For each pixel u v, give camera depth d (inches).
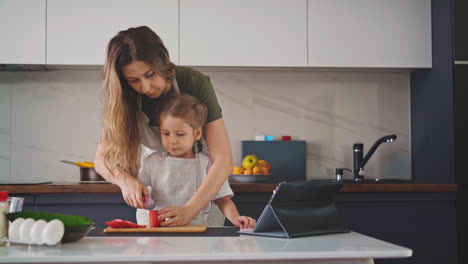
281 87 140.9
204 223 81.0
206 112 82.3
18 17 123.4
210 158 83.4
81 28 124.7
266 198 112.7
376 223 114.4
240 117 139.6
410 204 115.4
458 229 121.6
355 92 142.4
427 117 134.7
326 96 141.7
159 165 81.5
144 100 84.3
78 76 136.4
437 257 115.5
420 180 138.5
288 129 140.9
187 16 126.6
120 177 77.6
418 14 131.6
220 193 83.0
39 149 135.3
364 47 130.2
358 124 142.3
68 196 110.3
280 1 128.5
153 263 48.4
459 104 123.6
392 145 143.0
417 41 131.6
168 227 68.5
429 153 133.8
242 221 72.0
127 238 60.1
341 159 141.6
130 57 76.1
